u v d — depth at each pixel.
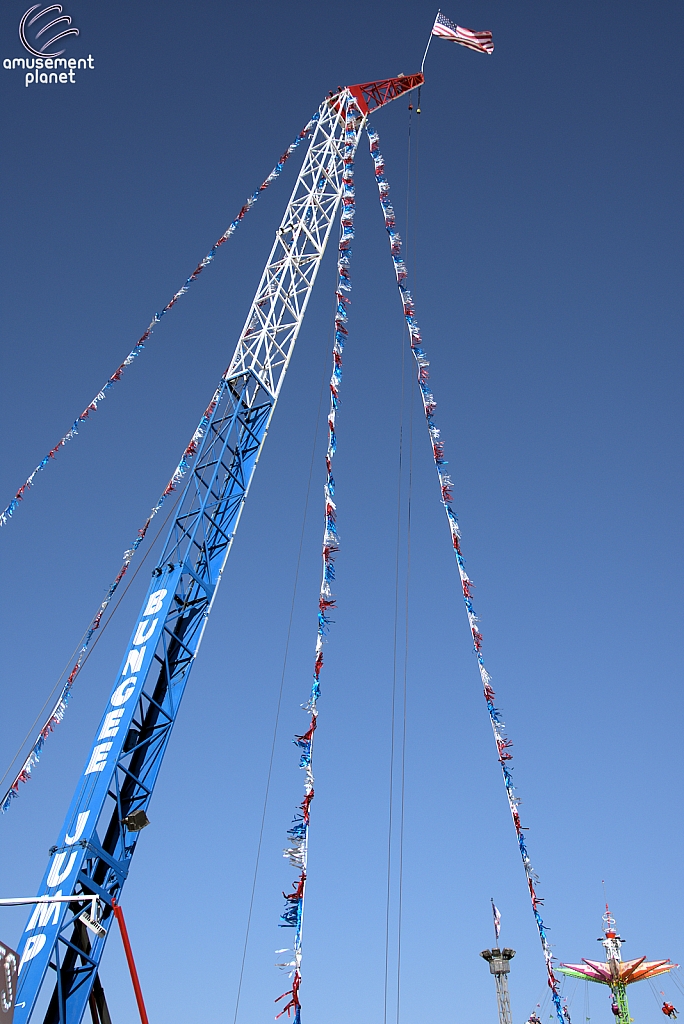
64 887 30.70
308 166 51.38
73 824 32.50
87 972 30.14
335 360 35.53
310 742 26.98
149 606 38.62
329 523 30.95
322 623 29.02
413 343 37.84
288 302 48.28
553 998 26.17
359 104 53.25
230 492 43.16
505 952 46.97
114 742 34.25
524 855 27.86
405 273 39.97
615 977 51.12
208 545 41.50
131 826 31.84
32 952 29.64
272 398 45.88
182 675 37.75
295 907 24.45
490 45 49.88
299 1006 23.16
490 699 30.20
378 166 44.38
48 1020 29.11
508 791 28.69
